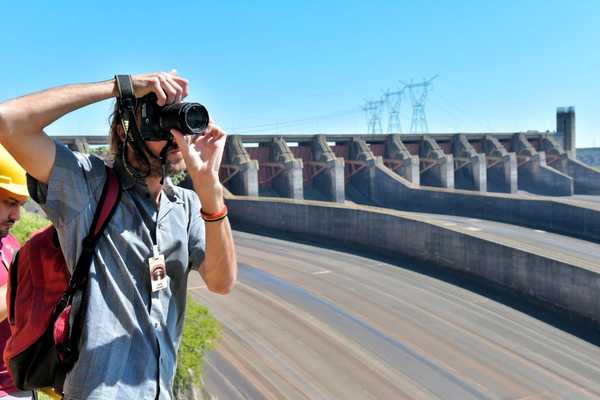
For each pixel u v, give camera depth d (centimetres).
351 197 6088
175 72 274
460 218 4881
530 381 1908
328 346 2073
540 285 2623
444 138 7194
